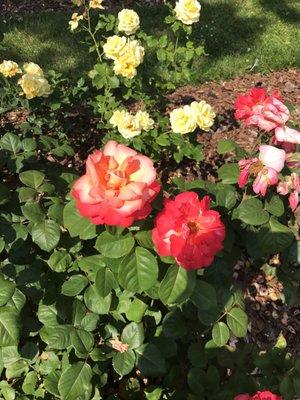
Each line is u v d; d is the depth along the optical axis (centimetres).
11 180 78
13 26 158
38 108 95
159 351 53
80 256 54
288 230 52
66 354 57
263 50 155
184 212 42
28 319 57
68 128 105
